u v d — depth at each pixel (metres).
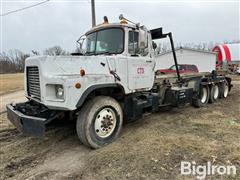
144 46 5.12
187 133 4.89
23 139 4.93
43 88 3.88
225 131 4.95
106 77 4.25
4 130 5.66
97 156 3.82
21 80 31.81
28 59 4.46
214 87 9.11
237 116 6.43
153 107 5.70
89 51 5.42
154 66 5.58
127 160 3.62
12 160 3.90
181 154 3.77
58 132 5.28
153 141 4.36
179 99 6.70
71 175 3.32
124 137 4.71
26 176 3.36
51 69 3.89
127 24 4.86
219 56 28.67
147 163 3.49
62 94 3.73
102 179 3.15
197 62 26.64
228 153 3.79
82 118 4.07
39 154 4.12
